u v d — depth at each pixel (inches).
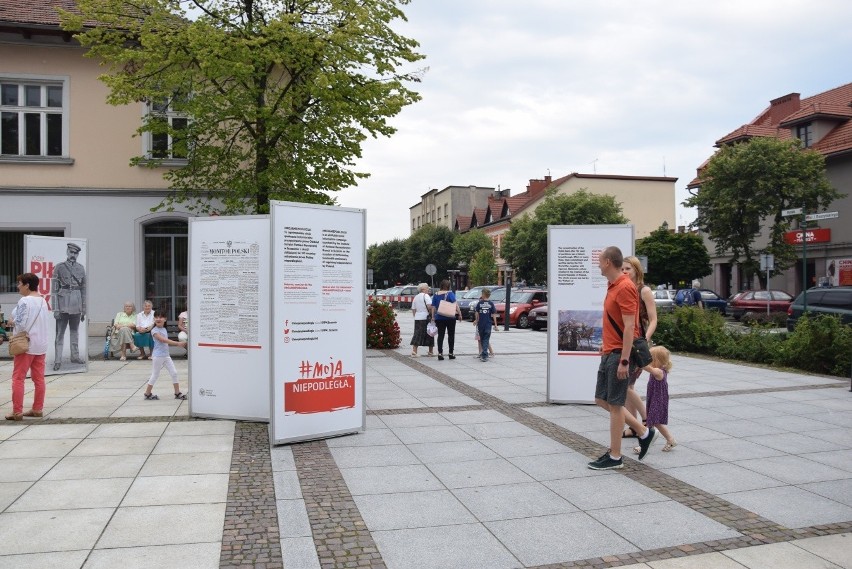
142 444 271.0
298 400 274.7
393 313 693.3
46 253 470.0
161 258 775.1
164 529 179.2
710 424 311.7
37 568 153.5
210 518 187.8
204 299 320.5
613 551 166.7
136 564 156.8
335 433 286.2
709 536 176.2
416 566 157.9
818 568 156.4
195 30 533.0
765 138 1249.4
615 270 237.3
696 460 249.8
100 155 751.7
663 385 251.6
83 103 749.3
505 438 285.0
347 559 161.5
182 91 610.9
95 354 607.8
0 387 413.7
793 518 189.3
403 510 195.6
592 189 2401.6
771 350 550.9
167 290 776.3
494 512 194.1
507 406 357.7
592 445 273.0
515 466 242.1
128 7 608.1
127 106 754.2
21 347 310.5
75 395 386.9
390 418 326.3
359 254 297.7
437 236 2568.9
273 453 258.7
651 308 261.9
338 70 565.6
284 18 531.8
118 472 231.3
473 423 315.0
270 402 267.3
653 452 261.3
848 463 246.4
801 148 1283.2
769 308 1064.8
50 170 745.0
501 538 174.9
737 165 1220.5
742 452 261.3
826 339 497.4
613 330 235.6
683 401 372.2
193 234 321.7
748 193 1227.2
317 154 589.9
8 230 746.2
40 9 737.6
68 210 749.3
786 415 333.1
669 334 654.5
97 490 211.5
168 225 775.7
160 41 547.8
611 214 1729.8
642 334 262.5
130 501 201.3
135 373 484.4
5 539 171.0
